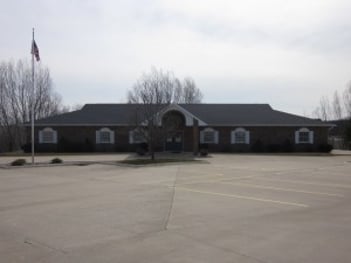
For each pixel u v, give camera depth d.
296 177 16.28
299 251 5.86
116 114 38.12
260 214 8.59
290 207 9.44
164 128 26.73
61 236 6.75
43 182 14.77
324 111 62.97
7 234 6.92
